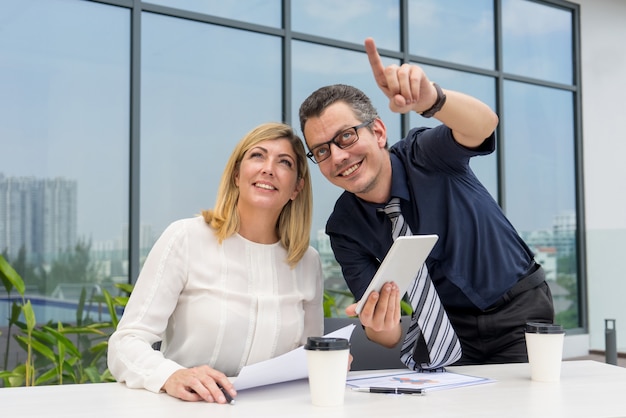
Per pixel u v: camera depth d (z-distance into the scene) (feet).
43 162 11.81
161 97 13.20
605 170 20.20
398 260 4.24
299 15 15.20
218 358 5.20
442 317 5.27
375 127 5.82
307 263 5.76
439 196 5.90
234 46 14.19
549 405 3.87
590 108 20.21
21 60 11.75
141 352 4.60
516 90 19.12
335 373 3.84
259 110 14.46
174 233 5.31
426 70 17.38
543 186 19.40
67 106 12.11
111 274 12.33
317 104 5.56
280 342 5.37
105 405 3.89
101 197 12.34
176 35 13.44
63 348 9.80
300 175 5.67
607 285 19.99
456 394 4.20
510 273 6.18
